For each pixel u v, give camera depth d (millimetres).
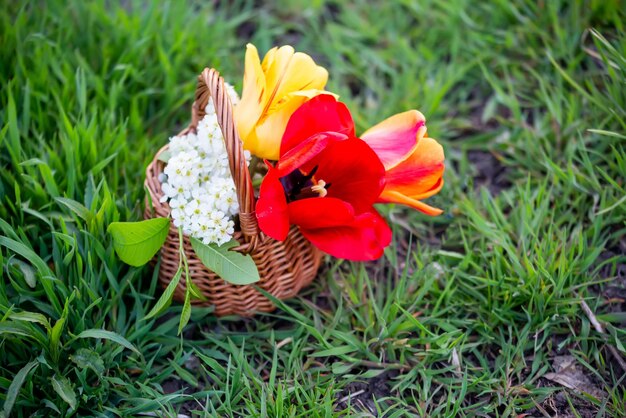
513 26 1066
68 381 786
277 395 798
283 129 778
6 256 828
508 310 860
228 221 779
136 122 959
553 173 940
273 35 1106
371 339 850
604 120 948
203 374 837
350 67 1075
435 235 938
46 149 917
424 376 832
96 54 1004
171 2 1065
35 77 949
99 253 828
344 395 831
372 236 793
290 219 782
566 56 1022
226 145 743
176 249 808
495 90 1037
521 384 826
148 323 842
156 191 818
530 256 888
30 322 795
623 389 825
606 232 905
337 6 1142
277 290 839
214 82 751
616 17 992
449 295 868
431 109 1005
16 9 1027
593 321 848
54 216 855
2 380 782
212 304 839
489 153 998
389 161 792
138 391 810
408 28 1115
